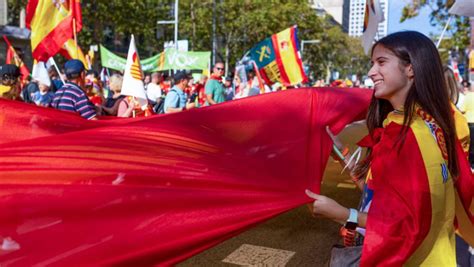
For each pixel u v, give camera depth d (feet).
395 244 5.65
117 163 7.11
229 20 117.50
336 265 7.08
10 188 6.85
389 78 6.38
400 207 5.74
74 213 6.78
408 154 5.85
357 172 7.88
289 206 6.95
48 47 24.90
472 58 39.52
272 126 8.12
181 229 6.75
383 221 5.75
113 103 25.04
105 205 6.82
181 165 7.16
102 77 58.75
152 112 23.29
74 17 24.99
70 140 7.48
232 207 6.92
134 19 98.12
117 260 6.64
